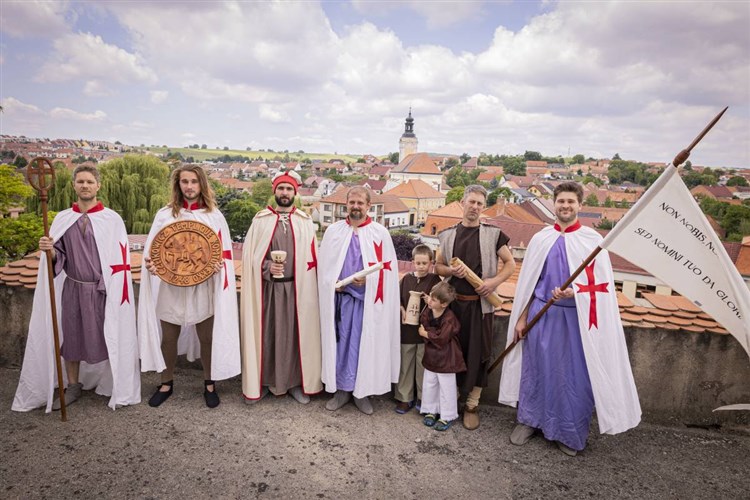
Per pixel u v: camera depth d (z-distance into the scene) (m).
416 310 3.82
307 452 3.31
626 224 3.07
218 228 3.79
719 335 3.73
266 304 3.90
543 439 3.62
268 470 3.09
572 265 3.36
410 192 108.50
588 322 3.24
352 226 3.88
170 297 3.72
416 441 3.52
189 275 3.64
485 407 4.11
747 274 29.08
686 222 3.00
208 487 2.90
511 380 3.66
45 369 3.67
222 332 3.75
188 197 3.70
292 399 4.05
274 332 3.90
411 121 182.75
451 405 3.68
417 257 3.82
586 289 3.25
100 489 2.85
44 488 2.83
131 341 3.77
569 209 3.40
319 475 3.07
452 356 3.63
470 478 3.12
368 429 3.65
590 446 3.56
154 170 40.47
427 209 110.25
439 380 3.66
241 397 4.04
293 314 3.93
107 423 3.54
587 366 3.26
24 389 3.65
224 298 3.76
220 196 66.44
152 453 3.21
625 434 3.74
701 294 3.02
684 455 3.50
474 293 3.65
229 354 3.80
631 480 3.19
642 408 3.89
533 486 3.08
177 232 3.63
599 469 3.29
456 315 3.68
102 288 3.62
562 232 3.48
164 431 3.47
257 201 82.75
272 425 3.62
